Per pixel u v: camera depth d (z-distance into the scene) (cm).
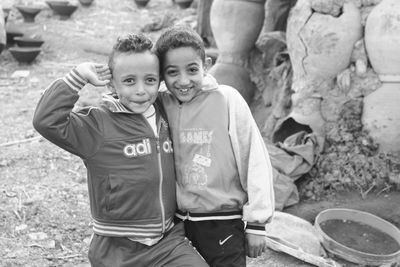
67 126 203
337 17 460
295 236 365
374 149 442
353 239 373
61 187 452
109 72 209
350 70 470
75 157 515
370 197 421
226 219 221
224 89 226
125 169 210
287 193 417
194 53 212
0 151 518
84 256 354
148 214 214
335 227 388
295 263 352
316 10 465
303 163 437
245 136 220
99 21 1086
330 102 469
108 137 210
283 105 516
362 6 472
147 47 208
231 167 220
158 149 214
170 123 224
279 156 440
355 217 395
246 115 221
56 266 340
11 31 928
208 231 220
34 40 884
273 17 631
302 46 469
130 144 211
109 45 922
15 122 601
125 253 218
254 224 219
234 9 564
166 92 232
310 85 473
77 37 974
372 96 451
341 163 439
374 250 361
